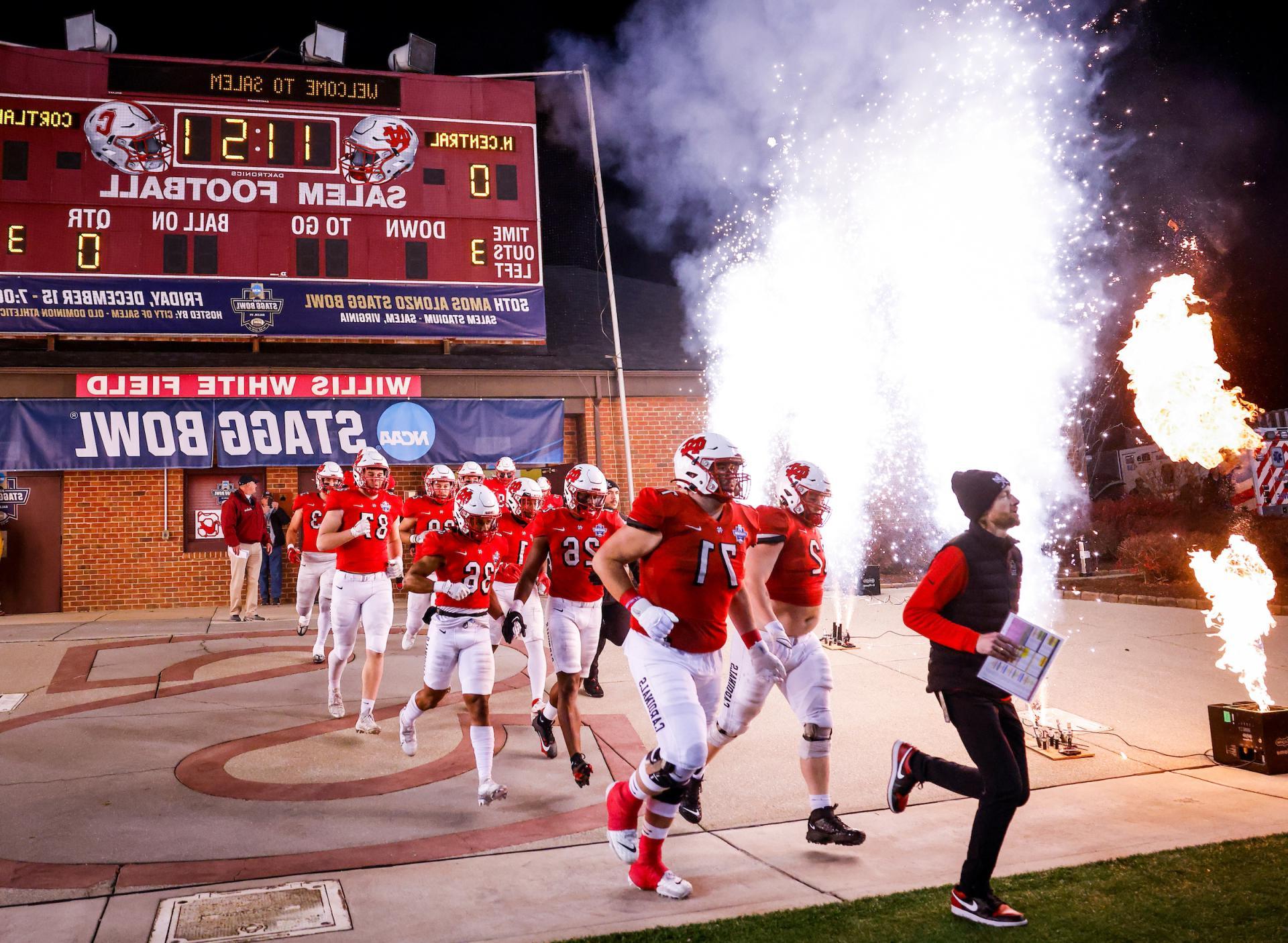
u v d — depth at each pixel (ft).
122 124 47.60
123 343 48.73
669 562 13.44
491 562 18.75
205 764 20.22
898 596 46.34
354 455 49.19
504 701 26.73
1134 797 17.16
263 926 12.04
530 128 53.47
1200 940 10.89
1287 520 43.45
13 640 36.35
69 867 14.35
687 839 15.61
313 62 52.29
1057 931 11.30
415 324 50.70
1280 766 18.48
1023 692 11.61
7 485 46.57
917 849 14.84
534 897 13.03
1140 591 43.57
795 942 11.21
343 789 18.52
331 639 36.63
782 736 22.15
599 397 53.88
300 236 49.49
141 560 47.70
